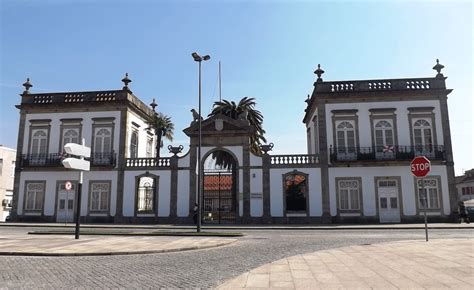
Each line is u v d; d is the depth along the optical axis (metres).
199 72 25.61
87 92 36.28
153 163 34.19
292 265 9.20
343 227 26.69
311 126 39.91
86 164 18.02
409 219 30.61
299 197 32.09
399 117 32.16
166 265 9.88
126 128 35.41
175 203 33.09
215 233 19.31
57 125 36.06
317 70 33.75
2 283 7.65
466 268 8.16
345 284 7.08
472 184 65.00
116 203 33.91
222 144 33.31
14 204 35.19
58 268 9.41
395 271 8.08
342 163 31.84
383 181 31.42
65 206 34.62
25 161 35.56
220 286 7.07
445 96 31.95
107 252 11.91
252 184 32.47
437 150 31.23
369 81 32.81
